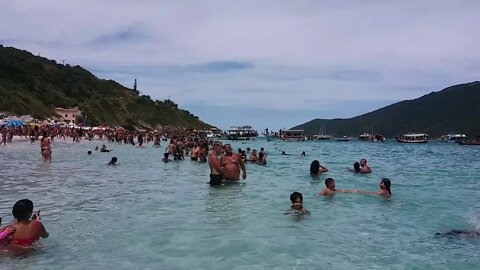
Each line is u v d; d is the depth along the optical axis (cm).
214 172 1534
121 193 1330
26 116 8831
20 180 1603
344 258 679
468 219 989
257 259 667
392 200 1254
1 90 10556
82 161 2603
